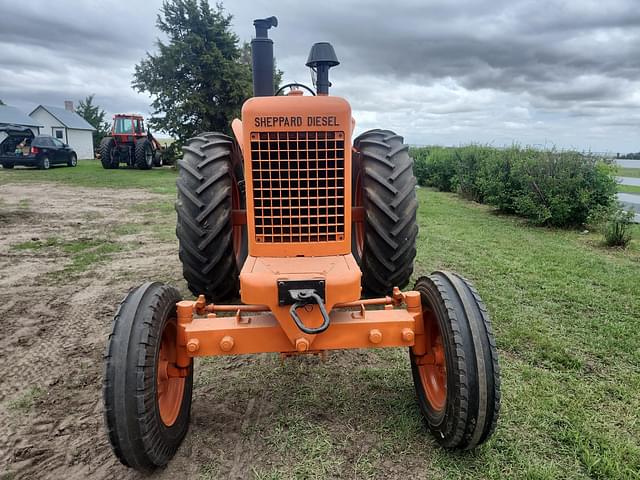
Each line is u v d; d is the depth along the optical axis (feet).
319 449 8.25
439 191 51.08
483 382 7.18
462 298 7.73
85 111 178.19
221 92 78.02
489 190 32.83
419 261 19.51
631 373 10.59
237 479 7.63
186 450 8.32
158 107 78.89
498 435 8.48
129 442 6.80
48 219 30.27
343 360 11.45
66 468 7.98
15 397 10.10
